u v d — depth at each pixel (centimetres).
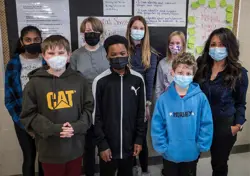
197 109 155
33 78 144
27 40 175
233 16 249
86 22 192
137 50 208
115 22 220
